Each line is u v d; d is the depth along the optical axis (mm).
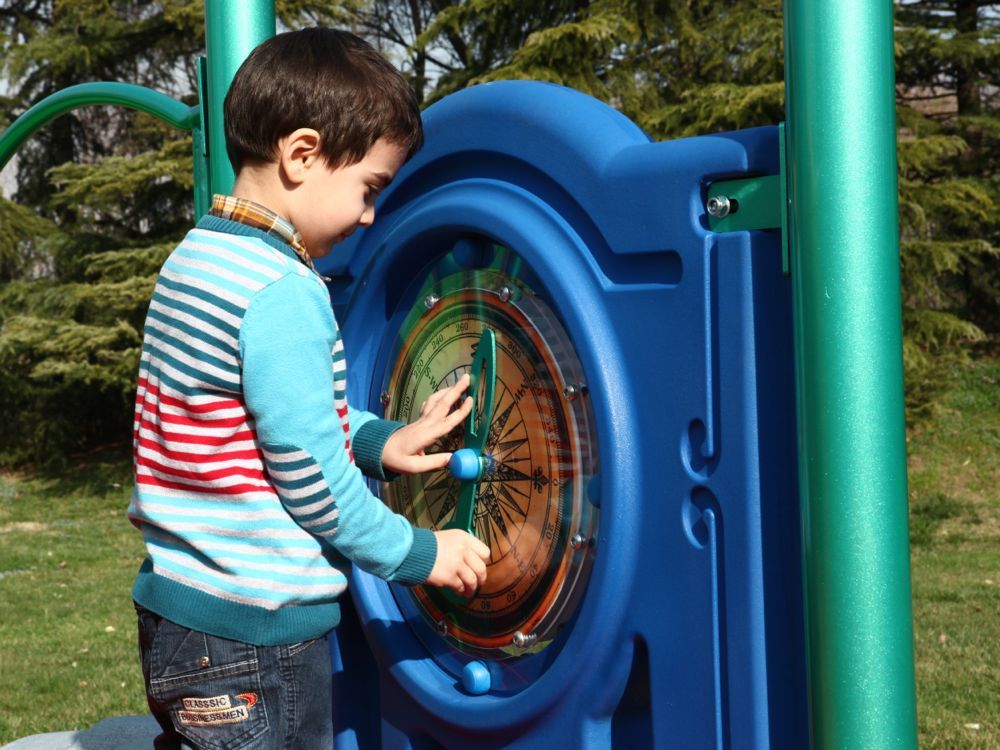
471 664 1316
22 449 13352
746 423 1032
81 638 6062
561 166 1201
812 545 968
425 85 14914
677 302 1090
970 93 11633
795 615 1047
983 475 9609
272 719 1151
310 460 1125
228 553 1145
